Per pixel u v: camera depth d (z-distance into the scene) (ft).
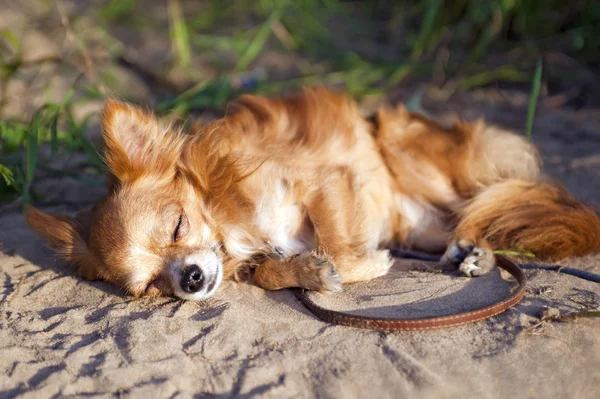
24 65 4.26
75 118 4.26
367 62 4.80
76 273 3.19
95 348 2.80
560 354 2.75
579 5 4.78
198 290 3.02
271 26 4.81
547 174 3.65
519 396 2.66
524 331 2.80
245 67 4.85
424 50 4.89
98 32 4.95
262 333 2.83
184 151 3.19
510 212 3.26
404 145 3.43
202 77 4.72
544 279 3.03
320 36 5.22
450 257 3.20
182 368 2.72
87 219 3.26
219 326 2.85
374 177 3.37
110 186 3.21
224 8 5.64
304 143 3.31
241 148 3.23
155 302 3.03
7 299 3.05
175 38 4.89
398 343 2.78
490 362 2.72
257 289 3.09
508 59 4.74
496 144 3.47
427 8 5.07
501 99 4.46
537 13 4.79
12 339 2.86
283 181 3.21
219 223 3.18
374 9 5.65
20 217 3.56
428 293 2.99
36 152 3.51
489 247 3.14
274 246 3.22
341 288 3.03
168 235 3.08
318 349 2.77
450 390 2.66
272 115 3.37
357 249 3.20
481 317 2.83
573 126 4.17
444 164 3.41
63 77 4.50
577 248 3.17
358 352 2.75
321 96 3.43
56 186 3.80
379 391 2.66
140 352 2.77
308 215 3.22
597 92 4.45
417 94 4.21
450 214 3.39
